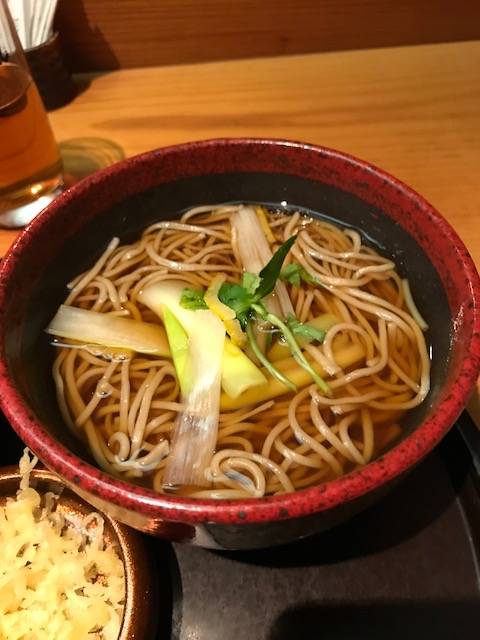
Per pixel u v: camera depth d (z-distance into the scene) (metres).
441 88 0.37
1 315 0.19
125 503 0.16
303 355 0.23
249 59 0.39
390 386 0.23
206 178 0.26
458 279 0.20
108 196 0.24
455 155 0.33
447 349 0.21
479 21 0.39
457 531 0.22
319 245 0.26
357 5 0.37
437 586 0.21
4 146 0.28
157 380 0.23
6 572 0.21
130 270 0.26
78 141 0.35
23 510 0.22
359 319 0.24
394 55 0.39
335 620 0.20
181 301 0.24
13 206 0.30
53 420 0.21
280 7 0.36
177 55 0.38
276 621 0.20
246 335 0.23
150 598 0.20
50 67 0.35
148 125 0.35
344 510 0.16
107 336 0.24
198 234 0.27
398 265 0.25
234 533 0.16
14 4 0.33
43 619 0.20
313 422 0.22
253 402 0.22
